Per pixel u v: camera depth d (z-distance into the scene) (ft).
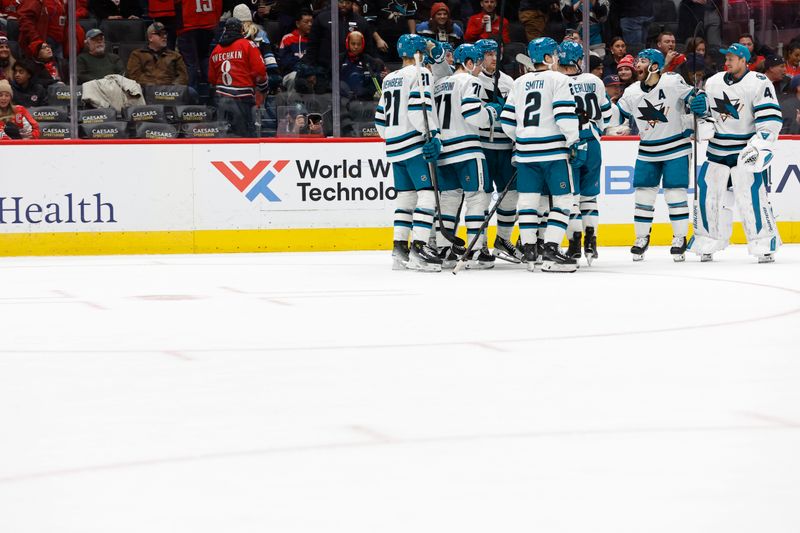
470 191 63.72
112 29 82.17
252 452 21.71
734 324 39.45
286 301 47.80
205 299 48.91
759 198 66.74
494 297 48.75
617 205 82.99
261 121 81.46
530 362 31.73
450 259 65.26
